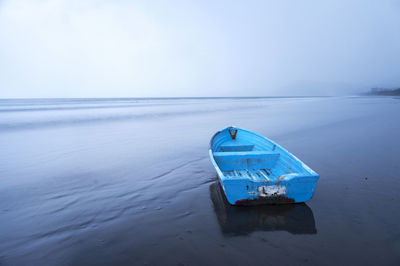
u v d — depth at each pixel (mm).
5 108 37250
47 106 44031
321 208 4410
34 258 3217
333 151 8609
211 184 5973
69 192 5578
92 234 3789
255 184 4156
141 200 5055
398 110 27453
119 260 3135
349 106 37250
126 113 28047
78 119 21406
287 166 5512
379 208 4391
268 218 4113
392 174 6164
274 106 41438
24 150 9906
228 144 7977
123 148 10156
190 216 4281
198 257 3146
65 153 9383
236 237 3590
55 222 4203
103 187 5871
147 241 3553
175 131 14727
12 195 5434
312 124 16188
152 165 7684
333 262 2988
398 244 3328
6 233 3863
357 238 3490
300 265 2941
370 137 11109
